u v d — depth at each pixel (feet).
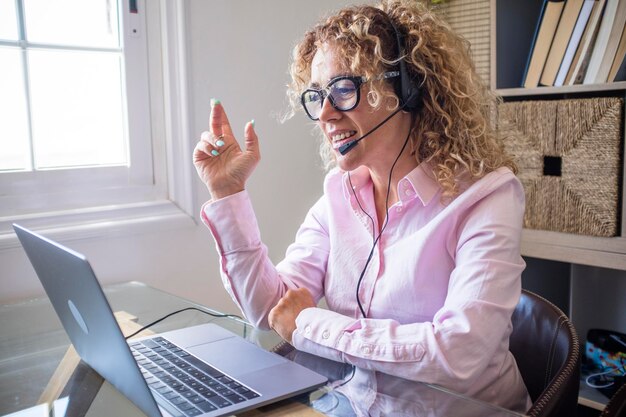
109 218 5.53
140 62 5.82
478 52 6.70
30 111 5.36
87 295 2.41
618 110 5.45
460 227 3.51
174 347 3.26
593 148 5.64
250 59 6.40
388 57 3.60
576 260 5.86
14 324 3.83
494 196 3.49
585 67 5.91
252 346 3.27
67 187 5.54
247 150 3.85
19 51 5.25
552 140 5.90
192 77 5.94
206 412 2.46
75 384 2.86
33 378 2.96
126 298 4.37
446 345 2.98
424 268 3.58
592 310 7.02
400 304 3.66
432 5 6.86
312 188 7.14
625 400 2.70
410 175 3.68
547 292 6.98
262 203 6.72
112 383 2.80
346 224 4.06
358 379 2.91
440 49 3.68
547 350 3.62
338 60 3.57
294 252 4.37
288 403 2.64
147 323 3.79
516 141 6.14
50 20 5.40
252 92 6.46
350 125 3.66
